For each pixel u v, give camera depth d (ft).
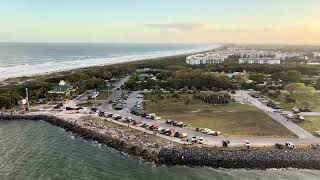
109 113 613.11
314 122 547.49
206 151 413.39
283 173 375.86
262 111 630.33
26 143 477.36
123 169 385.09
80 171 377.30
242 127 516.32
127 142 456.86
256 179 360.48
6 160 407.03
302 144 435.53
